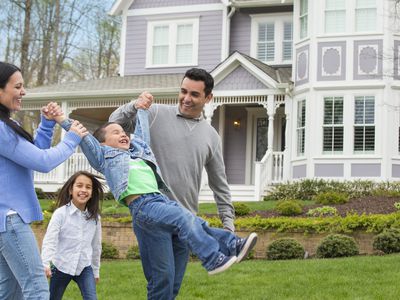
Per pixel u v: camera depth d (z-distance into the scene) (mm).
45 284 4410
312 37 19516
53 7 34000
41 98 22016
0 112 4391
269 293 7965
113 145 4664
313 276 8883
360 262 9820
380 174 18359
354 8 19266
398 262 9672
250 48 22328
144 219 4375
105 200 18703
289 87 19438
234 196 19344
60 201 5906
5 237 4332
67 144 4488
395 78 18797
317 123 19094
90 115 24453
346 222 12203
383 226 11938
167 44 22938
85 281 5867
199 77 4922
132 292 8266
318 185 17656
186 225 4215
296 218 13016
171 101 20891
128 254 12562
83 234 5887
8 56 34156
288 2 21312
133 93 20781
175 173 4965
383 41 18891
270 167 19422
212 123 21656
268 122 21609
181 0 22859
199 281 8797
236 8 22391
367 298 7473
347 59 19141
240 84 20203
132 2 23484
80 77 37500
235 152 21766
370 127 18719
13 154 4297
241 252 4188
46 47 33938
